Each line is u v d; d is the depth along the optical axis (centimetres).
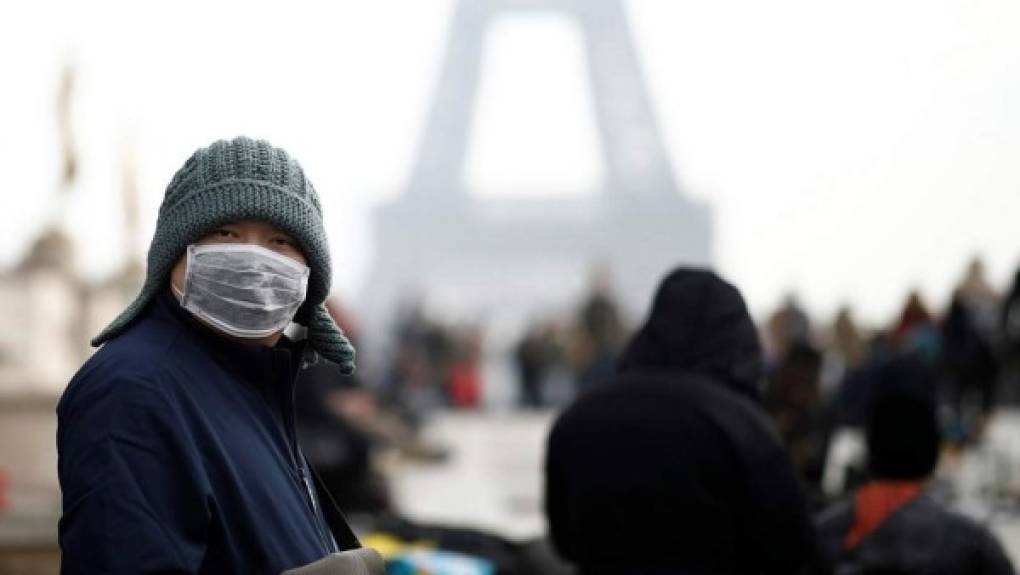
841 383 2275
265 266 427
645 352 658
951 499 1930
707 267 666
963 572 744
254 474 418
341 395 1447
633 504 633
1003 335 2467
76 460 396
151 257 436
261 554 412
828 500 893
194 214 427
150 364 411
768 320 2873
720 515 622
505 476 2914
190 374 420
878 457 763
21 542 1184
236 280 425
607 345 3719
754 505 618
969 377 2456
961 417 2373
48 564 1191
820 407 1059
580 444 648
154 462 397
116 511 389
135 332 425
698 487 623
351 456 1372
